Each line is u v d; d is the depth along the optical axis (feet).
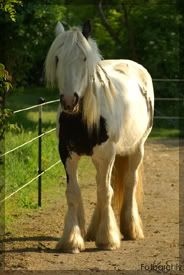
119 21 104.94
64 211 39.86
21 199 41.39
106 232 31.40
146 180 51.83
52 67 29.53
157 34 93.91
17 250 30.63
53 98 98.73
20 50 59.93
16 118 66.74
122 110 31.81
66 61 28.63
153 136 76.02
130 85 33.96
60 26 30.50
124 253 30.63
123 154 33.78
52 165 47.42
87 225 36.76
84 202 43.06
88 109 29.76
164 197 45.27
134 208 34.47
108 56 107.86
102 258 29.60
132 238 33.68
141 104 34.50
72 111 28.68
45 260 28.94
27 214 38.70
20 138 54.03
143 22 95.45
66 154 30.91
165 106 89.86
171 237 34.12
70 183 31.12
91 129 30.12
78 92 28.76
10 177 44.50
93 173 53.21
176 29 94.53
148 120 36.24
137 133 33.88
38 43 64.39
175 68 92.89
